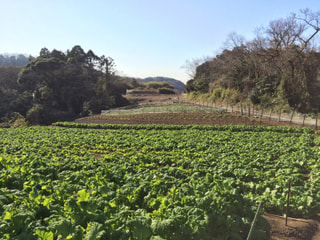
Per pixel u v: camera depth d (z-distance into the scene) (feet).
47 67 204.74
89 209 17.01
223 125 82.53
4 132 81.41
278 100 106.63
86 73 221.87
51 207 18.45
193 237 15.70
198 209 17.57
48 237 14.21
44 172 29.73
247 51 135.13
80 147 55.88
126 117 116.16
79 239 14.24
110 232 14.80
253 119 89.45
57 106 186.80
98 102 196.75
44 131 82.02
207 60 203.51
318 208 23.00
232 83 147.95
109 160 38.58
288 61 102.73
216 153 42.47
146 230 14.61
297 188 25.41
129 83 335.88
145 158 39.37
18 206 18.65
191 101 181.47
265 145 49.37
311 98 97.25
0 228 14.34
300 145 49.55
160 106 161.07
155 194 22.15
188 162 35.81
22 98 178.60
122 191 21.76
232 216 18.34
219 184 22.74
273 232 19.95
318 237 19.63
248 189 27.48
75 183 25.76
